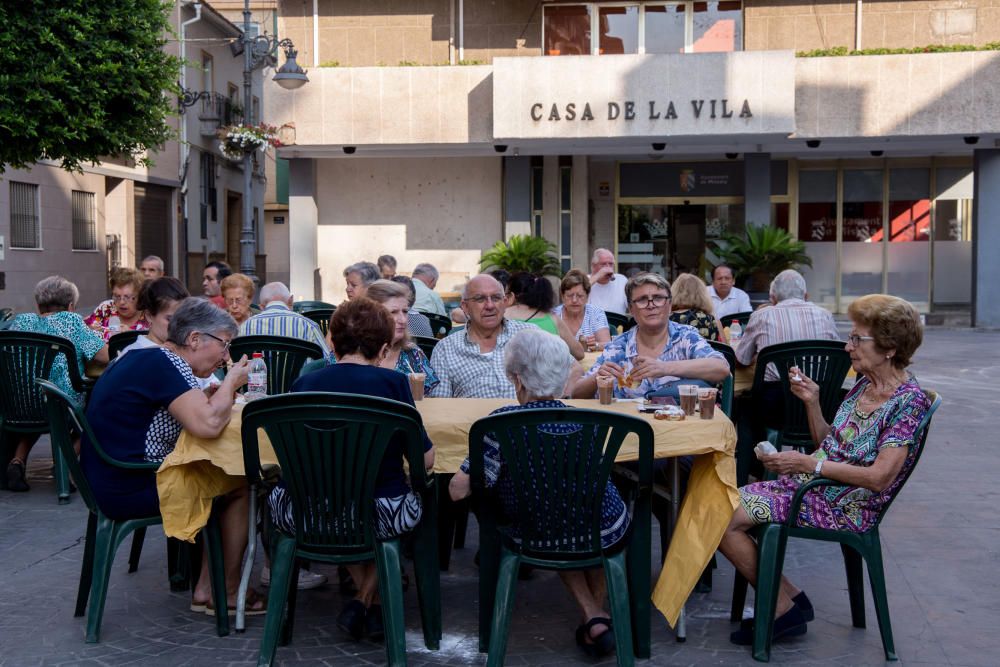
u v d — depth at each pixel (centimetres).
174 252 2677
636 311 525
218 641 430
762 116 1631
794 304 654
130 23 1109
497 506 412
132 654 416
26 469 762
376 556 396
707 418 420
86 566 454
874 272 2030
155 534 598
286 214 3675
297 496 393
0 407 666
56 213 2155
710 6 1850
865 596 483
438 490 476
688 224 1977
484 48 1867
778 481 433
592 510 386
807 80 1695
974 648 420
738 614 448
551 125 1653
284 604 398
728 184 1962
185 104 1642
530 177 1862
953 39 1828
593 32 1859
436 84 1711
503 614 386
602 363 485
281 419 387
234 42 1680
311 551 400
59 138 1066
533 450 382
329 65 1762
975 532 587
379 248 1914
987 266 1859
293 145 1733
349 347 420
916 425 400
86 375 712
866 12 1833
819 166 2019
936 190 2006
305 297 1873
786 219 2028
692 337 530
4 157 1079
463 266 1908
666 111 1642
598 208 1980
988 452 813
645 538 405
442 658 413
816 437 446
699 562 410
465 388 548
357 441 389
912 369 1341
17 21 1024
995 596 482
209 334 446
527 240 1775
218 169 3009
